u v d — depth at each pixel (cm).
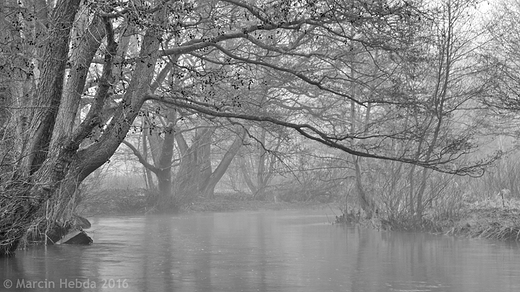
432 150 2139
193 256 1579
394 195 2372
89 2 1398
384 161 2447
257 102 2416
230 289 1110
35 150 1405
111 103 2139
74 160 1777
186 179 4159
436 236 2150
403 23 1708
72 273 1282
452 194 2327
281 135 2384
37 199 1428
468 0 2183
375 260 1515
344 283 1177
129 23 1401
